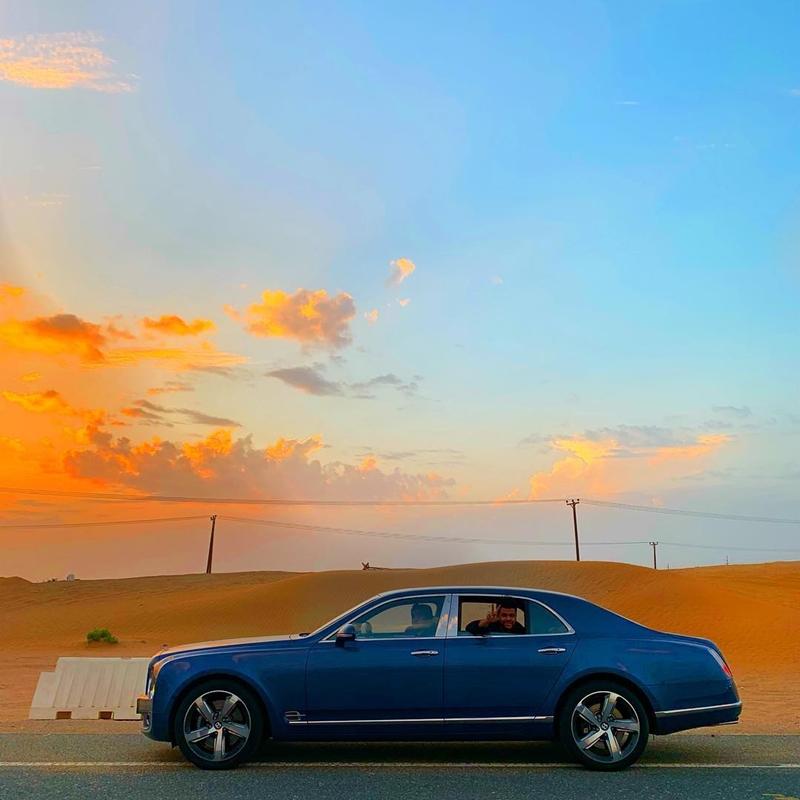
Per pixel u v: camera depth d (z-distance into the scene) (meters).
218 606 62.22
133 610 64.81
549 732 8.98
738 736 11.32
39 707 12.18
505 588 9.50
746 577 85.81
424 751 9.91
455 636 9.17
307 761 9.25
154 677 9.12
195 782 8.16
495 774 8.57
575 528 96.62
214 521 110.88
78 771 8.67
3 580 93.94
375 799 7.49
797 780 8.30
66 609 71.00
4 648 44.94
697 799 7.50
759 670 30.95
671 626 47.16
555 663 9.02
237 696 8.93
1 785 8.02
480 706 8.94
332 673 8.96
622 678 9.02
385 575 68.00
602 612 9.41
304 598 62.38
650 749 10.14
